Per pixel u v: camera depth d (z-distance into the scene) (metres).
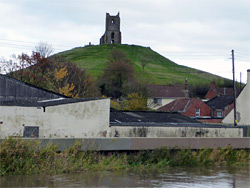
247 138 36.81
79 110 43.69
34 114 42.16
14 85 54.91
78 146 28.25
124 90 130.50
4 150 24.91
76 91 94.19
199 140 33.81
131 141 30.66
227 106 112.12
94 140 29.19
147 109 97.62
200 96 172.25
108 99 45.56
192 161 32.12
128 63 160.00
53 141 27.83
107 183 23.83
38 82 86.19
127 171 28.36
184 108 105.88
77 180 24.31
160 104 136.25
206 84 188.38
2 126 42.16
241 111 80.75
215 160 33.53
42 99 55.59
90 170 27.55
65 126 42.81
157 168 30.00
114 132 45.34
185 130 48.88
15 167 25.20
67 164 26.78
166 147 31.92
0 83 54.22
